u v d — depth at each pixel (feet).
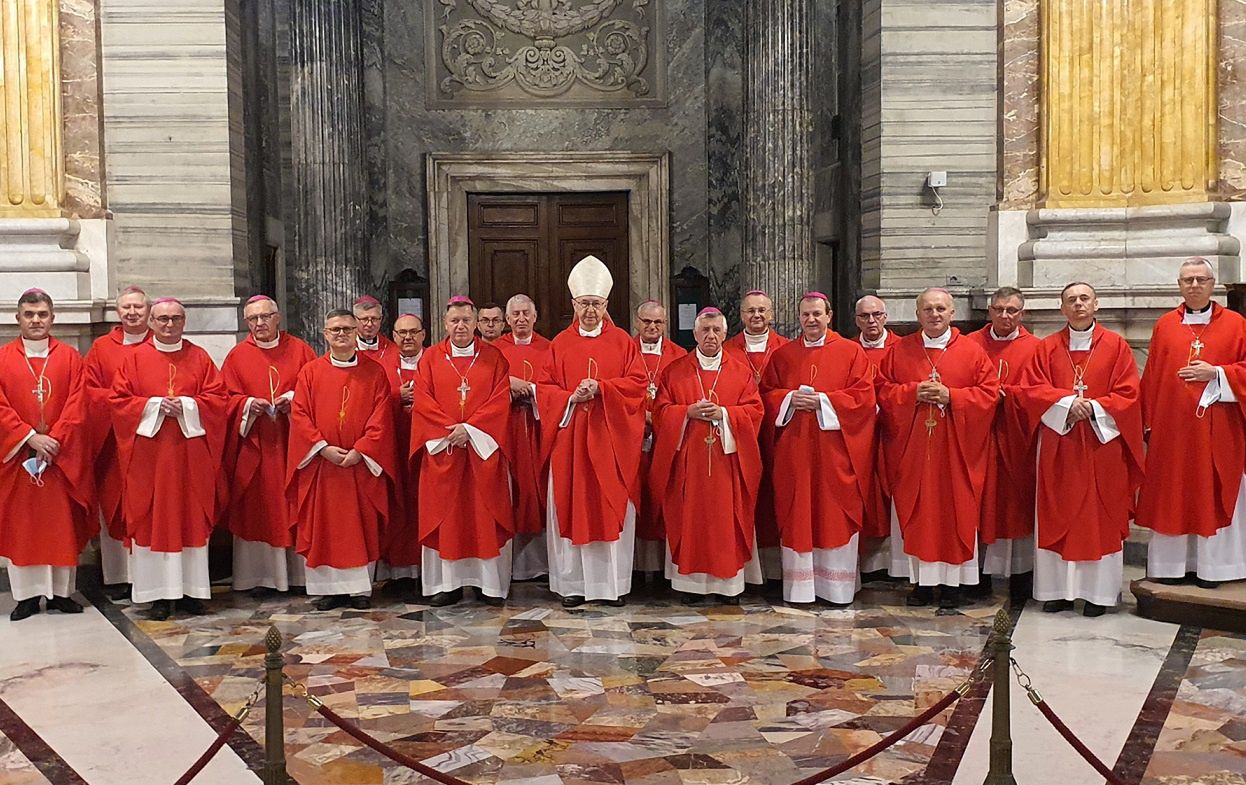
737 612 22.53
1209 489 21.59
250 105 36.32
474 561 23.45
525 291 46.11
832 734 15.90
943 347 22.99
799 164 35.06
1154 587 21.65
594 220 46.26
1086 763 14.80
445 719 16.61
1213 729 15.90
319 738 15.92
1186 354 21.94
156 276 26.84
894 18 28.17
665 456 23.07
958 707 16.85
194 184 26.84
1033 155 28.07
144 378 22.58
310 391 23.08
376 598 24.06
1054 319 26.86
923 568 22.63
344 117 38.73
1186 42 26.63
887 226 28.45
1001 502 23.22
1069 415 21.45
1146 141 27.14
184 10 26.61
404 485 24.68
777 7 35.01
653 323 25.35
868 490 23.17
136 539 22.21
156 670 19.04
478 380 23.24
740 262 45.55
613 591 23.02
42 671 19.02
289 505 23.25
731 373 23.04
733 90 45.34
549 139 45.52
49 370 22.41
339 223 38.47
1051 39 27.55
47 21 26.37
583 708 17.02
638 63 45.55
